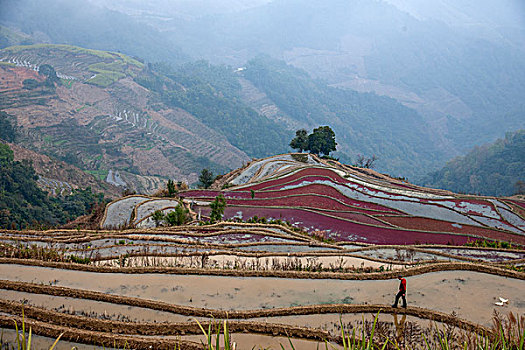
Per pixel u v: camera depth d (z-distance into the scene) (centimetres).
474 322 1573
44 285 1695
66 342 1318
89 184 13888
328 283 1908
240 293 1761
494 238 4369
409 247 3183
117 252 2627
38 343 1299
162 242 2938
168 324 1431
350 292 1820
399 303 1714
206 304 1647
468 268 2138
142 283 1825
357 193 5716
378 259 2598
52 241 2900
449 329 1466
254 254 2567
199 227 3522
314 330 1427
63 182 12431
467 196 5994
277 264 2280
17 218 7769
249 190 5872
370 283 1934
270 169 7831
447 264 2153
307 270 2138
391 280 1981
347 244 3391
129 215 4716
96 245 2847
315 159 9681
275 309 1585
